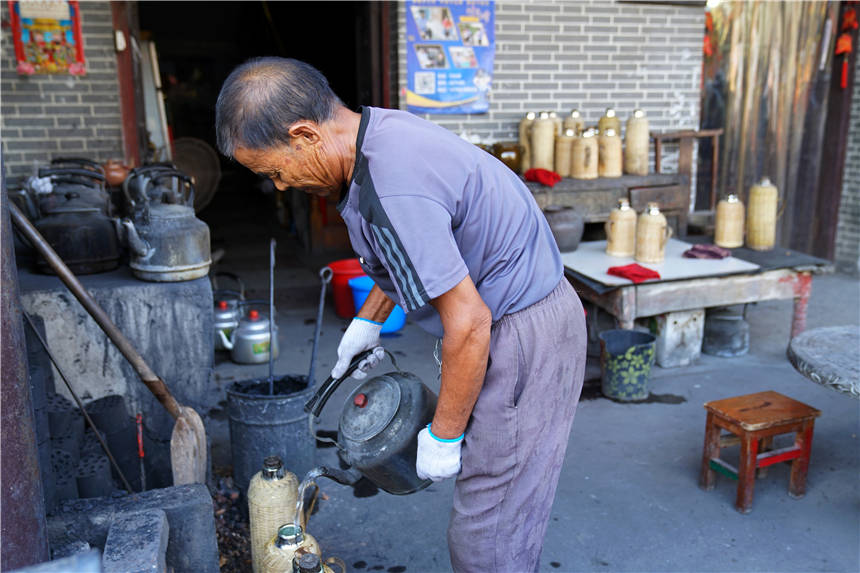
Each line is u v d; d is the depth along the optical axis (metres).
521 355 1.55
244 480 2.55
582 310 1.69
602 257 4.29
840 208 6.12
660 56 5.73
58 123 4.70
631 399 3.61
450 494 2.79
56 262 2.12
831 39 5.94
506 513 1.62
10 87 4.54
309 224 6.82
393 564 2.35
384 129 1.41
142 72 5.77
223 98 1.39
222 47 11.54
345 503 2.71
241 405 2.49
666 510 2.65
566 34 5.46
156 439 2.79
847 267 6.12
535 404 1.57
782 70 6.01
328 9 8.41
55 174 3.04
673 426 3.34
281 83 1.36
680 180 5.08
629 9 5.57
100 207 3.03
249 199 10.59
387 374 1.80
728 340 4.20
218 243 7.45
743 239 4.82
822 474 2.90
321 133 1.41
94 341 2.71
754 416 2.61
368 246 1.51
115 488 2.51
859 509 2.65
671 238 4.97
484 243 1.49
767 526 2.55
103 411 2.62
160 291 2.70
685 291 3.89
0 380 1.37
